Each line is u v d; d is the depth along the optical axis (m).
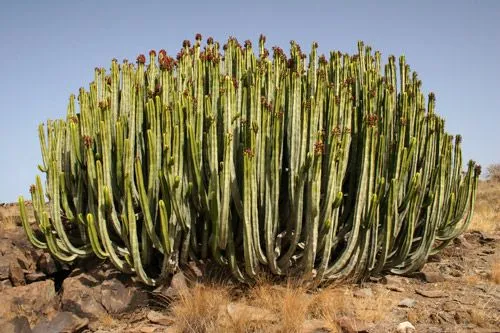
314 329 4.50
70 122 6.21
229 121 5.47
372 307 5.02
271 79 6.25
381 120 6.24
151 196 5.52
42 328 4.55
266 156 5.41
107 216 5.70
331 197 5.32
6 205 12.16
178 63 6.47
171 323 4.88
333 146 5.27
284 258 5.57
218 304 4.98
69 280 5.33
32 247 6.48
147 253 5.60
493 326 4.53
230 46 6.80
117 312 5.10
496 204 14.30
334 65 6.81
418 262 6.21
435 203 6.14
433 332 4.43
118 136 5.58
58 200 5.77
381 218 6.05
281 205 5.86
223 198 5.12
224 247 5.38
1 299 5.00
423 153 6.49
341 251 6.03
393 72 6.98
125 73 6.18
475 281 6.01
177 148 5.28
